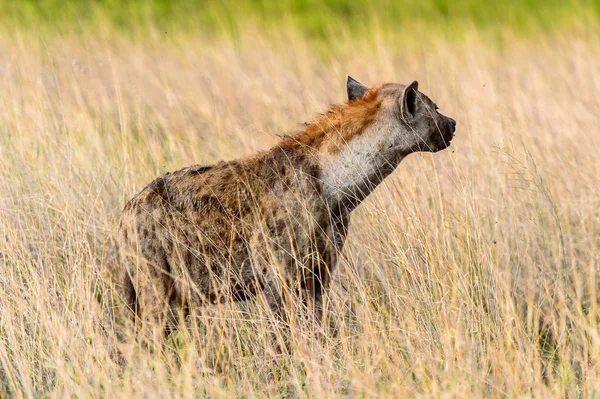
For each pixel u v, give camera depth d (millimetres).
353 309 16047
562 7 41188
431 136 14969
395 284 15672
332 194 14586
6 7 37812
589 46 33312
